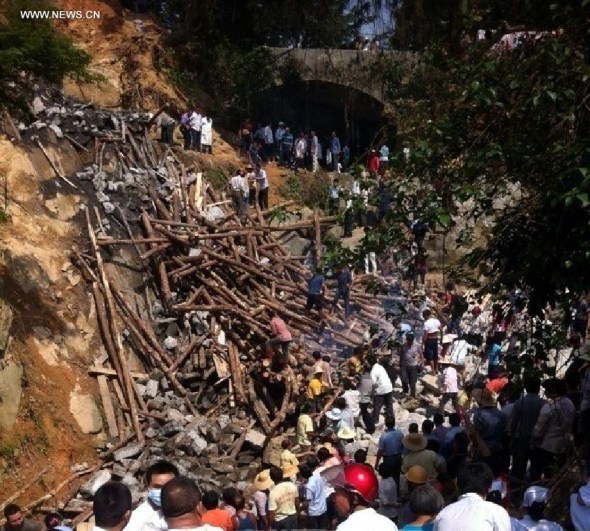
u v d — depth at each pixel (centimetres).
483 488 642
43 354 1583
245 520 1086
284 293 2052
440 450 1209
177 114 2753
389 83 1983
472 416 1271
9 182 1816
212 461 1526
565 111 880
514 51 960
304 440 1534
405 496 1102
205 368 1767
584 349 1070
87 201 1948
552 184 838
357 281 2080
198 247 1973
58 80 2173
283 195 2691
